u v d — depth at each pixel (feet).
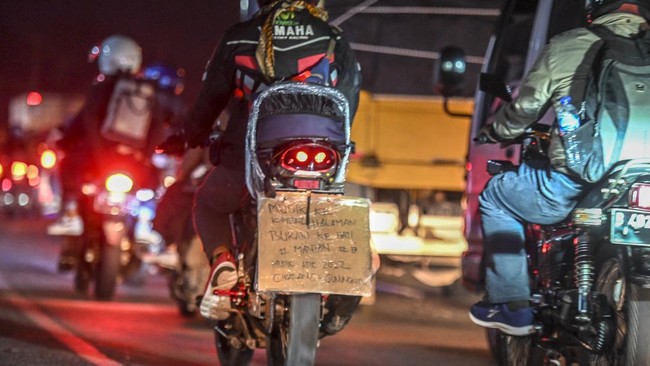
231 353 37.58
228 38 34.30
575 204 33.60
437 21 72.02
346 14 72.18
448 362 46.78
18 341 46.62
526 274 34.81
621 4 33.09
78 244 66.49
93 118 63.26
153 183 65.31
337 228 31.42
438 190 76.23
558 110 32.50
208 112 35.50
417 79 73.36
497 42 51.80
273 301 31.94
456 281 78.48
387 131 74.79
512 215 34.73
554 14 42.65
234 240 35.42
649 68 32.55
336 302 32.53
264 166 31.96
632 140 32.32
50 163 152.87
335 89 32.68
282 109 32.14
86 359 42.63
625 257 32.01
